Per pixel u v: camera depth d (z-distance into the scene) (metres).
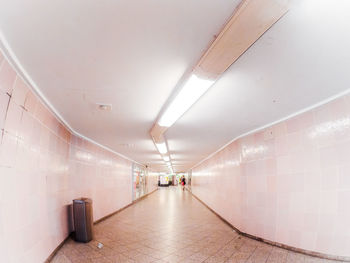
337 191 2.83
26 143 2.42
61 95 2.70
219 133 4.86
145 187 15.71
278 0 1.15
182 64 1.96
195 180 16.03
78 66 2.03
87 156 5.39
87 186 5.37
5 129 1.94
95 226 5.64
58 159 3.68
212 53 1.63
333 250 2.83
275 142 3.88
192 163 13.84
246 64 1.98
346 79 2.34
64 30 1.54
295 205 3.40
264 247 3.71
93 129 4.46
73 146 4.57
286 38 1.62
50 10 1.36
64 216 4.01
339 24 1.47
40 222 2.84
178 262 3.20
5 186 1.95
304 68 2.07
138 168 13.02
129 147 6.93
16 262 2.15
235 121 3.90
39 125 2.82
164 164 14.36
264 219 4.04
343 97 2.73
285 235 3.54
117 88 2.49
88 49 1.76
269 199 3.94
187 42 1.65
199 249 3.79
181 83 2.36
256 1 1.17
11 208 2.07
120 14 1.38
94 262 3.16
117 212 8.09
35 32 1.57
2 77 1.84
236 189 5.22
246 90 2.56
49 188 3.23
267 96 2.76
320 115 3.07
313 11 1.35
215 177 8.00
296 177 3.41
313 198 3.12
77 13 1.38
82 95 2.70
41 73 2.15
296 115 3.47
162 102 2.93
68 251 3.61
